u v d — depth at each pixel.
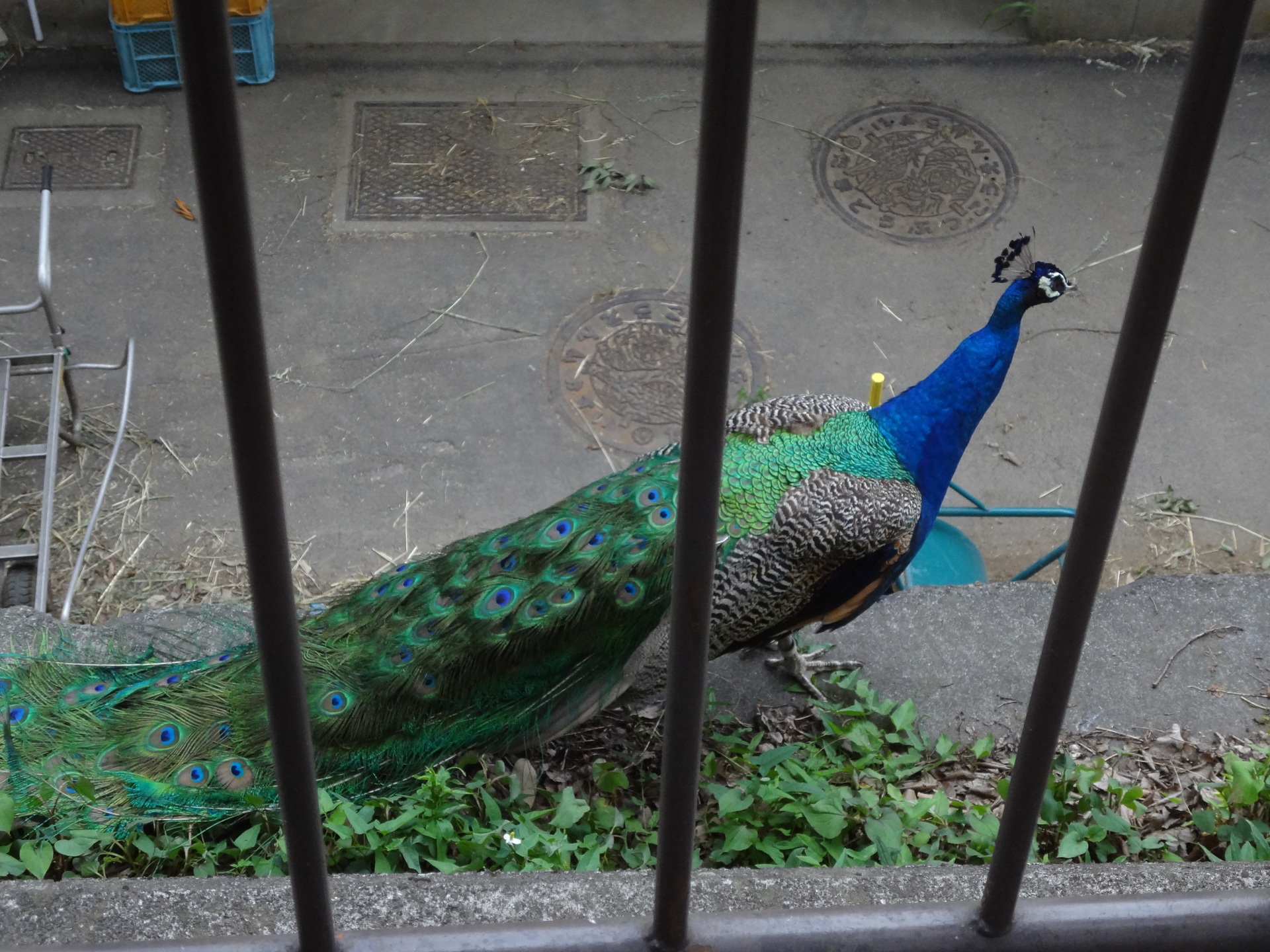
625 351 6.93
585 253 7.38
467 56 8.40
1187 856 3.27
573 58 8.44
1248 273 7.32
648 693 4.01
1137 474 6.49
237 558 6.02
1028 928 1.21
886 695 4.31
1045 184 7.80
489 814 3.17
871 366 6.92
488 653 3.78
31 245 7.25
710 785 3.54
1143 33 8.61
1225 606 4.47
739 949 1.20
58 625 4.19
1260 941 1.21
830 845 3.16
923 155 7.93
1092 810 3.28
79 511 6.13
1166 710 4.14
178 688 3.54
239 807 3.32
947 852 3.19
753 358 6.92
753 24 0.80
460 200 7.59
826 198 7.68
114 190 7.53
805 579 4.09
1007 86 8.36
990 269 7.36
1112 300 7.20
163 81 8.02
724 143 0.85
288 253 7.28
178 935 2.08
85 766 3.35
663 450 4.23
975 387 4.20
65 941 2.07
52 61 8.16
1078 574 1.05
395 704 3.78
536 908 2.18
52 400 5.75
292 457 6.42
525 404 6.68
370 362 6.82
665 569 3.79
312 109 8.04
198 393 6.67
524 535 4.02
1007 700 4.28
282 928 2.11
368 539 6.16
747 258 7.35
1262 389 6.81
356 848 2.94
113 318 6.95
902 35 8.60
